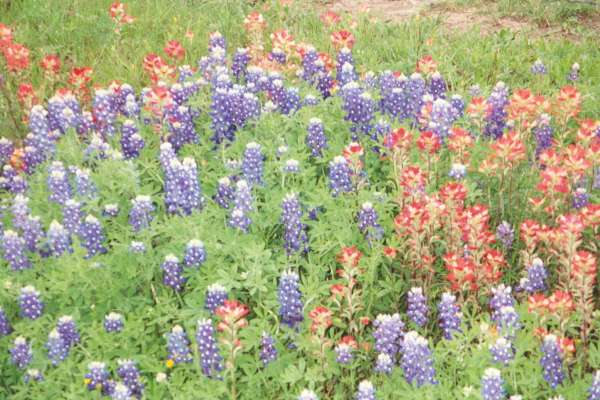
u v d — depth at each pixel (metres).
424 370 1.73
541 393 1.74
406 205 2.03
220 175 2.21
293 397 1.75
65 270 1.90
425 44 3.00
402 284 2.01
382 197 2.12
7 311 1.94
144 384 1.81
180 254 1.96
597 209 1.91
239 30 3.21
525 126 2.29
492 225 2.18
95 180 2.17
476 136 2.41
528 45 3.04
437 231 2.09
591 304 1.84
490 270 1.91
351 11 3.51
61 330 1.82
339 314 1.96
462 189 1.96
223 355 1.80
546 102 2.25
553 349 1.74
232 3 3.44
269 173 2.22
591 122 2.15
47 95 2.73
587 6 3.34
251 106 2.35
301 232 2.04
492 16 3.37
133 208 2.01
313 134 2.27
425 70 2.55
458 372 1.77
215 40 2.74
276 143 2.29
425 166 2.21
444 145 2.32
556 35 3.19
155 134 2.37
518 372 1.79
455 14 3.43
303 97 2.50
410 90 2.49
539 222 2.15
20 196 2.01
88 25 3.12
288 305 1.84
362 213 2.04
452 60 2.96
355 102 2.33
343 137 2.38
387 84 2.48
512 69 2.92
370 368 1.85
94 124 2.39
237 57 2.65
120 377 1.80
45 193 2.18
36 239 2.00
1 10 3.18
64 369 1.78
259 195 2.20
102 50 2.96
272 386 1.79
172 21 3.24
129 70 2.84
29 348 1.80
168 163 2.17
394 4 3.58
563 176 2.01
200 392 1.73
